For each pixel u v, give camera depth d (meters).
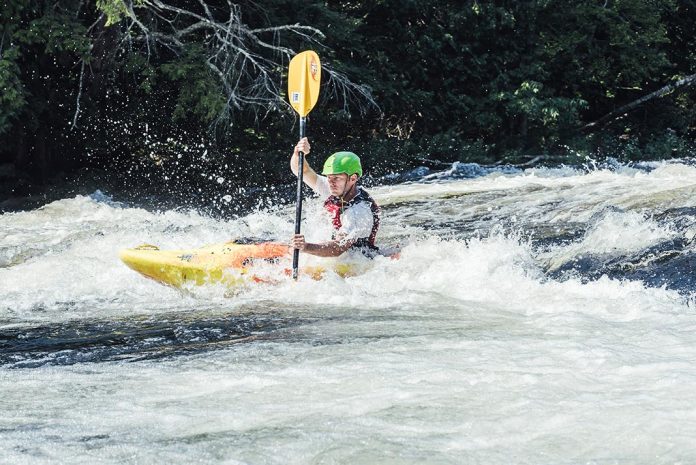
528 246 17.11
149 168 40.22
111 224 23.73
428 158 46.44
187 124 40.44
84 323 12.27
